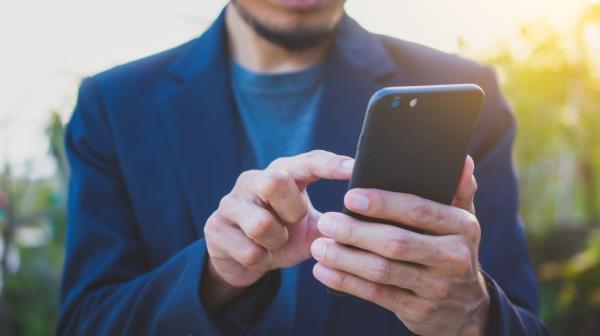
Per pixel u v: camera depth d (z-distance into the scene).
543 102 4.95
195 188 1.41
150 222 1.44
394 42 1.56
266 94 1.44
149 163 1.45
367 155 0.99
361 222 0.98
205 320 1.16
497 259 1.36
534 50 4.55
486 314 1.14
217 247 1.08
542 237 5.33
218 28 1.50
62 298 1.45
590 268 4.81
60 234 5.12
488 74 1.51
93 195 1.46
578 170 5.34
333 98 1.41
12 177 4.81
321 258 1.01
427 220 0.98
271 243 1.04
